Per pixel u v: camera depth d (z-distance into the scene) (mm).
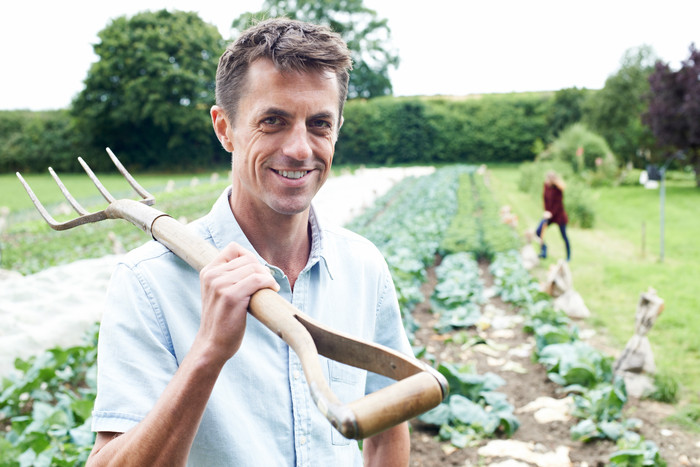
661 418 5613
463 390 5699
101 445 1310
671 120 28000
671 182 32156
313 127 1437
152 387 1324
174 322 1404
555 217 12891
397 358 1089
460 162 50812
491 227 15883
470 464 4848
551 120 48562
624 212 20797
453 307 9039
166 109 46406
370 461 1728
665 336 7758
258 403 1423
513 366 6953
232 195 1617
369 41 65312
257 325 1480
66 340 6852
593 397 5449
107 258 10344
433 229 15492
